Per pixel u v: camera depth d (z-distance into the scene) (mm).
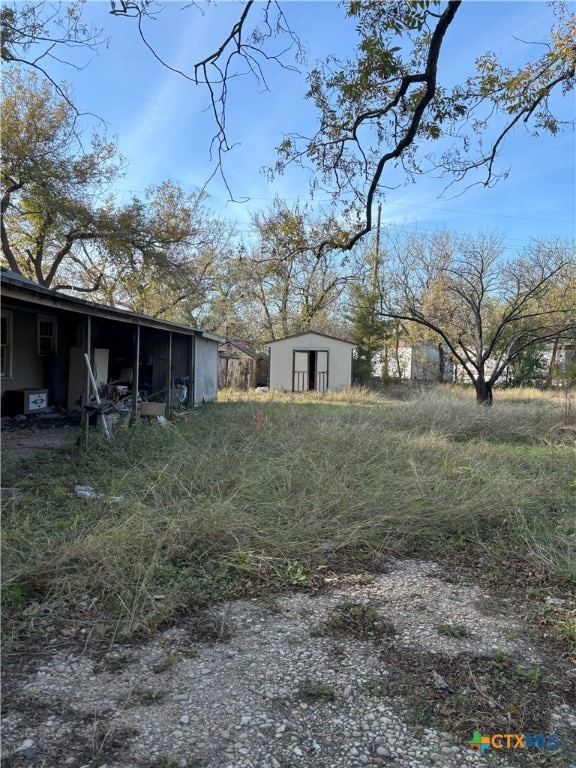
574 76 4926
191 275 19312
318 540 4016
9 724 2018
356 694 2275
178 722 2070
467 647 2686
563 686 2377
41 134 13484
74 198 14859
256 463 5699
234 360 23812
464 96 5062
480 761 1916
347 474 5562
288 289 27016
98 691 2244
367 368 24047
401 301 24469
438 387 19688
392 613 3053
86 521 3963
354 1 3865
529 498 5211
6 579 3041
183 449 6332
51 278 16531
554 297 17281
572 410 10383
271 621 2914
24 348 10375
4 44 5223
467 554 4059
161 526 3988
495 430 9680
